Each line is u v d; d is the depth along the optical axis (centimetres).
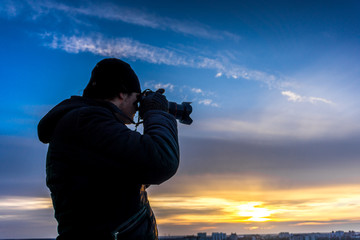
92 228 97
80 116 104
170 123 119
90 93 124
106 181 100
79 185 99
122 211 101
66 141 103
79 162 100
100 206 99
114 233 98
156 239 118
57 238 101
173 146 111
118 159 99
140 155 99
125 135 102
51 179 105
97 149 100
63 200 101
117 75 123
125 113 127
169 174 107
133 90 127
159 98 129
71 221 99
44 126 113
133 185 106
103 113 107
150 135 110
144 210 112
